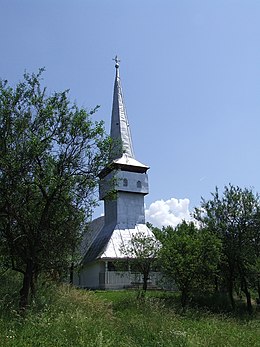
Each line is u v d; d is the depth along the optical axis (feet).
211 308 94.07
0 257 53.67
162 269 89.86
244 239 104.73
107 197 56.44
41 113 51.06
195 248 87.61
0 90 49.52
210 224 106.11
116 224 143.43
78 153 52.24
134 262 96.32
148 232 144.87
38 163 49.32
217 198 107.96
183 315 65.92
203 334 45.19
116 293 90.94
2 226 50.08
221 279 109.19
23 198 49.57
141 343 38.73
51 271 61.46
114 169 57.11
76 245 55.06
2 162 46.50
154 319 48.85
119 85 168.55
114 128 162.71
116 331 41.78
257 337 48.03
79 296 58.34
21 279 61.62
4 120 48.75
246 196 106.52
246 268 101.09
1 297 48.47
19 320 39.68
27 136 49.62
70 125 51.80
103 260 130.00
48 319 40.29
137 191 148.66
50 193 49.98
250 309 99.45
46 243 50.67
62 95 52.75
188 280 85.92
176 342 39.29
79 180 52.49
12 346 32.12
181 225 112.37
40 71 52.13
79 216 52.90
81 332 37.32
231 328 53.36
